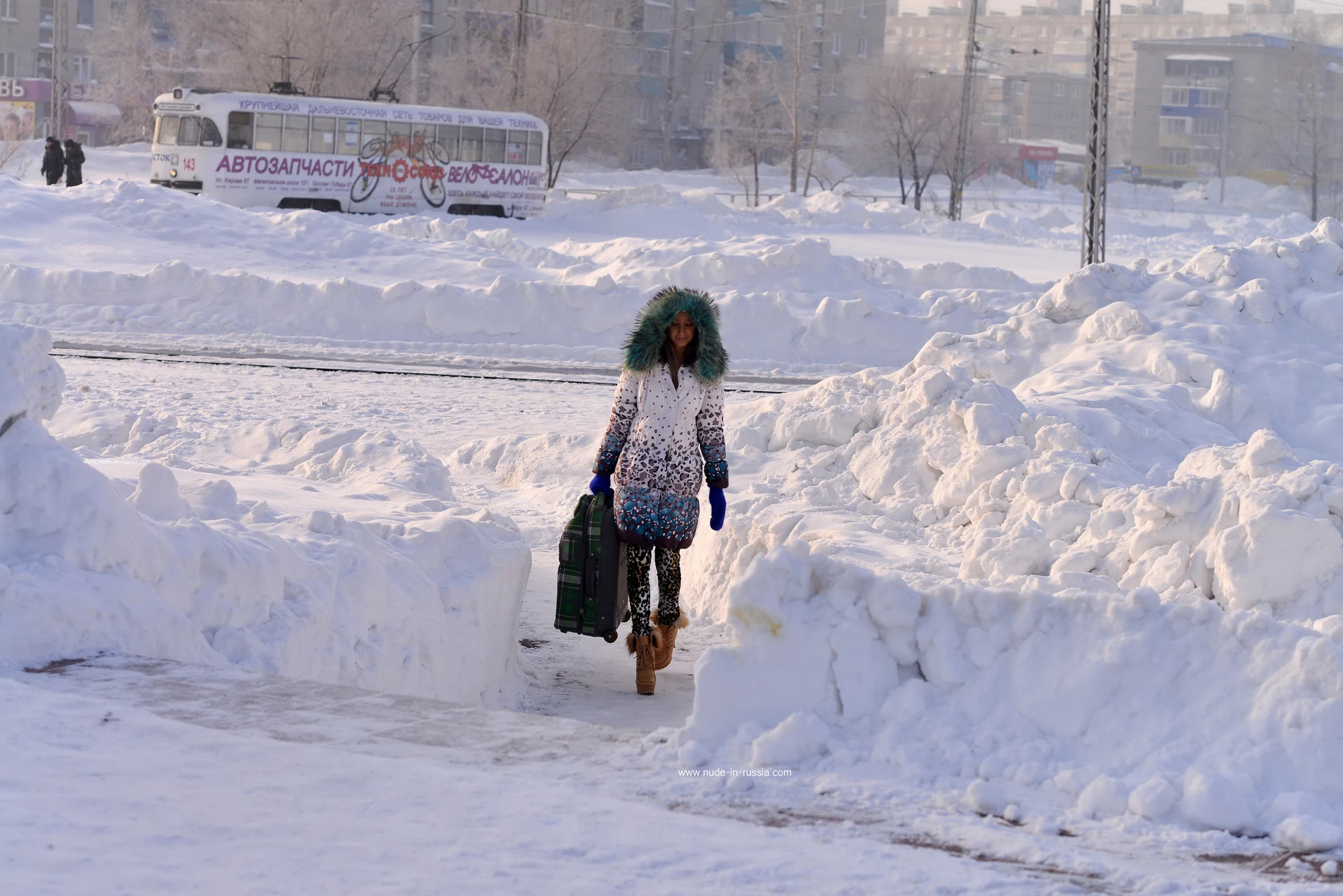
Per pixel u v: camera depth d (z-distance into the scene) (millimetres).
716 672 3959
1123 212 92938
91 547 4781
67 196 29203
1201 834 3266
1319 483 6672
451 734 3920
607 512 6168
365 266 28562
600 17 79938
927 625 3994
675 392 6102
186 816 3152
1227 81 146250
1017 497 8523
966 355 15180
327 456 10508
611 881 2873
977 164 102562
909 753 3742
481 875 2889
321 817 3180
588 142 82688
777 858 3025
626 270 27609
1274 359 14211
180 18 78875
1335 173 126812
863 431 10906
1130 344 14391
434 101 76250
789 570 4055
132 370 17953
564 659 7230
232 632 4996
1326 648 3621
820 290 25938
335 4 67188
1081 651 3859
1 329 5125
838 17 121375
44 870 2834
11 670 4270
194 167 40844
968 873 2959
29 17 89125
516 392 18219
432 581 6254
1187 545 6820
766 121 88812
